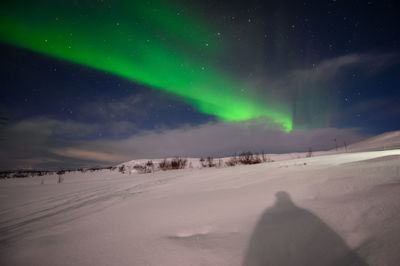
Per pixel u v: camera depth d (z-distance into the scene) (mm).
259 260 1183
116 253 1489
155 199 3178
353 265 971
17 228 2676
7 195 6328
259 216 1769
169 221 2021
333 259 1058
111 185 6656
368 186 1941
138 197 3594
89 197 4551
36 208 4082
